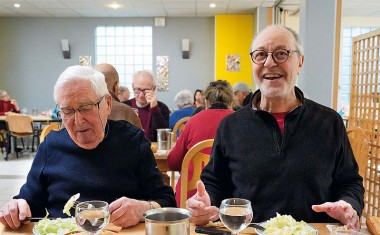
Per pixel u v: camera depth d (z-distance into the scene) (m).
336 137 1.49
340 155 1.51
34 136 7.24
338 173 1.51
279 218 1.14
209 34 8.62
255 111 1.53
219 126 1.62
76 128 1.35
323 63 4.54
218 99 2.49
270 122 1.50
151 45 8.70
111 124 1.50
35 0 6.99
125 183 1.44
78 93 1.31
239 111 1.62
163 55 8.68
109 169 1.43
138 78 3.47
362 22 8.55
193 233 1.16
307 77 4.56
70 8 7.70
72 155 1.45
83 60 8.69
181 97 5.26
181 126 4.11
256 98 1.61
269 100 1.56
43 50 8.67
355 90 3.77
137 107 3.55
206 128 2.34
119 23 8.61
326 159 1.45
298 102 1.58
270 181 1.44
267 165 1.45
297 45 1.51
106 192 1.42
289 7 7.29
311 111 1.52
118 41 8.70
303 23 4.62
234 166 1.52
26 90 8.77
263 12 7.42
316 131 1.47
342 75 8.63
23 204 1.26
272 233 1.07
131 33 8.69
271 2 7.07
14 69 8.72
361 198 1.45
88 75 1.35
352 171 1.52
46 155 1.48
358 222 1.21
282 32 1.49
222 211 1.02
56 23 8.61
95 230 0.98
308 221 1.42
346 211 1.21
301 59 1.57
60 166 1.44
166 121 3.55
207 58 8.66
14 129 6.63
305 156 1.43
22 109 8.70
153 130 3.46
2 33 8.64
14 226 1.20
